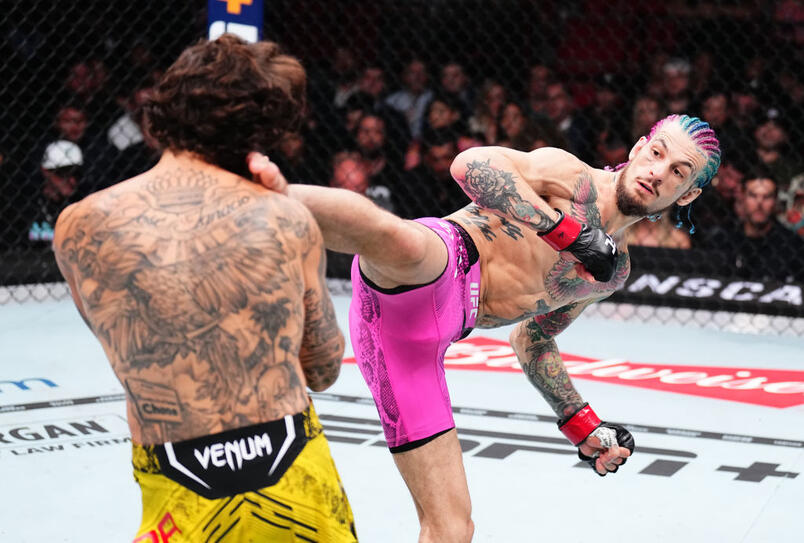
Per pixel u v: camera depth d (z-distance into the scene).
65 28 6.37
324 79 6.55
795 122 5.96
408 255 2.00
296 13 6.79
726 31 6.61
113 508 2.98
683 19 6.61
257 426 1.50
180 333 1.48
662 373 4.64
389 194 6.32
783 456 3.54
